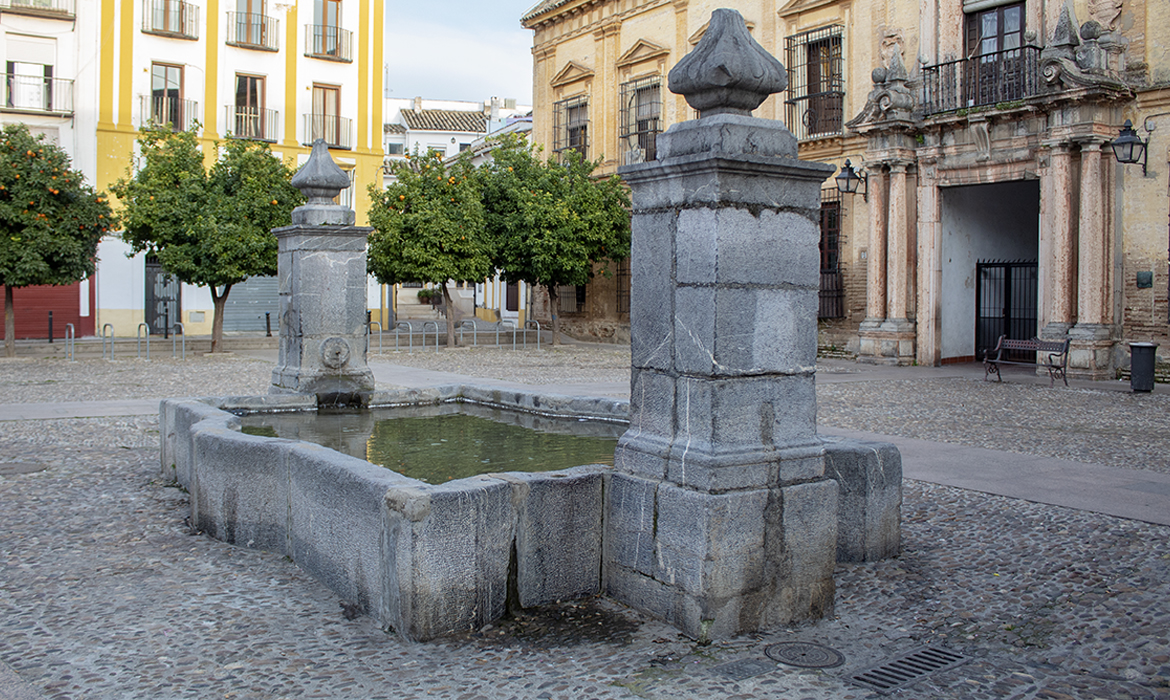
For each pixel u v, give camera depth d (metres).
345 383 9.27
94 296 30.25
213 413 7.04
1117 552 5.77
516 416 8.56
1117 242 17.69
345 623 4.45
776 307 4.52
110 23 30.34
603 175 31.41
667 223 4.59
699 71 4.40
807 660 4.07
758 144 4.43
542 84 34.50
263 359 22.25
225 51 32.53
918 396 14.89
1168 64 17.02
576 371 19.58
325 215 9.52
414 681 3.78
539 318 36.28
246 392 14.80
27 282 21.38
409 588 4.18
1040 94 17.89
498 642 4.20
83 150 30.19
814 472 4.64
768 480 4.45
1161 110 17.05
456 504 4.27
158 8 31.36
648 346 4.73
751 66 4.36
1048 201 18.42
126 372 18.48
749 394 4.43
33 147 21.17
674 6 28.36
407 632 4.20
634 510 4.64
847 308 23.38
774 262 4.50
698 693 3.69
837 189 22.62
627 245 28.22
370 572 4.53
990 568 5.48
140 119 30.92
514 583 4.55
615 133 30.92
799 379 4.63
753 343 4.44
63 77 29.89
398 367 20.09
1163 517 6.64
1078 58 17.50
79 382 16.39
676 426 4.54
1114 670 3.99
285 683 3.75
